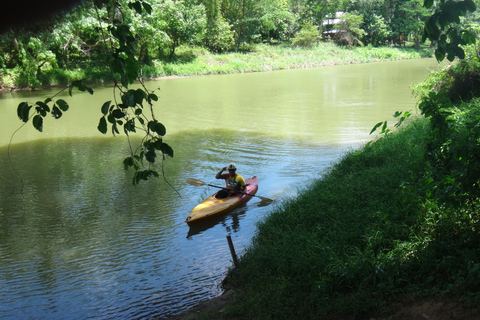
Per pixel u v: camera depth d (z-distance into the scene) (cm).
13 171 1225
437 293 420
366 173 858
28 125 1862
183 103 2320
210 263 691
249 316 488
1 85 3112
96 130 1731
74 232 835
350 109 1964
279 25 5831
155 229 845
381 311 426
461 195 461
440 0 356
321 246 594
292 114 1909
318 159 1224
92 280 654
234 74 4119
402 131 1132
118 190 1054
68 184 1104
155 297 595
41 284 648
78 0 190
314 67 4775
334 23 6244
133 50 331
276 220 761
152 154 350
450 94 1272
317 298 472
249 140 1484
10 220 895
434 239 516
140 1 344
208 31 4778
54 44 3350
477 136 449
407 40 6825
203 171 1184
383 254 521
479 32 1254
